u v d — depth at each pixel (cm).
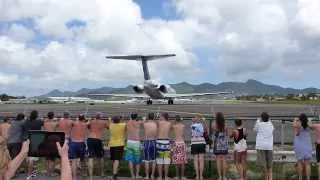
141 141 1650
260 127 1436
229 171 1638
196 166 1529
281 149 1798
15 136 1577
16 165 310
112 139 1542
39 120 1608
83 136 1581
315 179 1538
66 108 5694
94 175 1678
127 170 1725
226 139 1495
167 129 1528
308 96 16262
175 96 6931
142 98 7075
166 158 1529
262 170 1627
